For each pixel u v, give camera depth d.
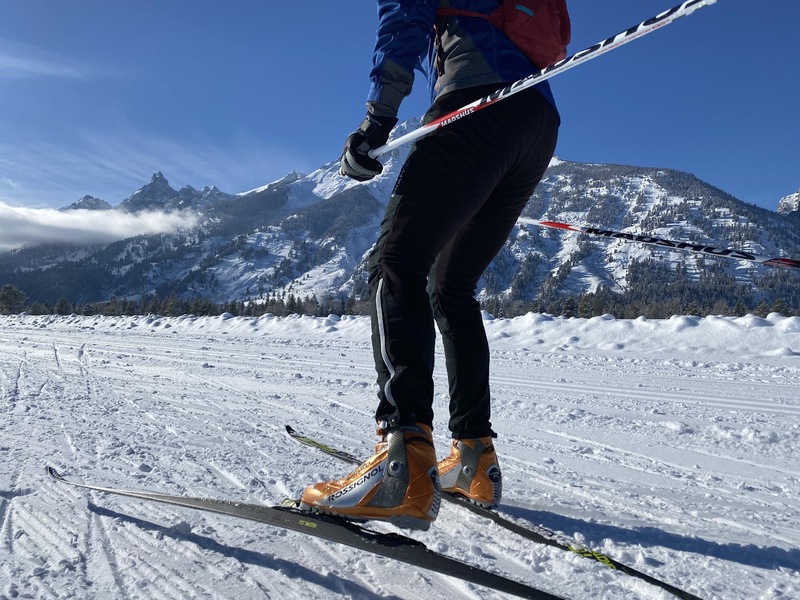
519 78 1.56
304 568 1.35
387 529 1.64
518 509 1.88
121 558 1.39
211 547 1.46
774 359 6.55
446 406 3.95
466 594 1.24
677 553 1.52
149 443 2.66
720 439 3.11
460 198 1.52
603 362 6.63
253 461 2.38
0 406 3.55
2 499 1.82
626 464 2.58
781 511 1.91
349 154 1.54
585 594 1.26
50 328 13.23
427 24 1.51
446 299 1.84
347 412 3.74
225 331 12.06
